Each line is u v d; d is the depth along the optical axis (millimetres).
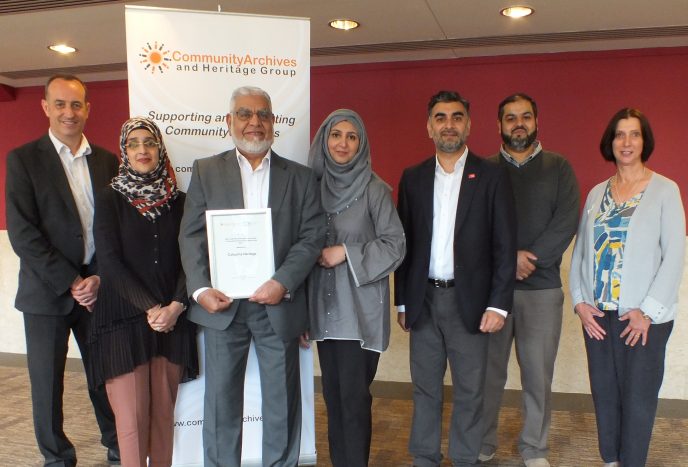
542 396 3014
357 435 2588
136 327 2471
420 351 2818
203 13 2697
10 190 2674
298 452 2646
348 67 4695
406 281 2812
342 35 3953
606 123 4293
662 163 4223
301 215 2520
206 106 2730
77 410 4012
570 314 4348
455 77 4535
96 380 2496
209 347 2520
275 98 2779
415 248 2752
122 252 2457
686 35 3859
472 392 2723
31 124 5359
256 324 2502
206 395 2555
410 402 4195
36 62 4527
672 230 2570
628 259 2602
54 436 2816
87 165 2900
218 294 2395
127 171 2498
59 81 2773
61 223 2746
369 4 3344
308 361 2908
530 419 3041
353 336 2510
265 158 2527
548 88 4375
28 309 2752
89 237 2855
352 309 2521
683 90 4152
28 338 2795
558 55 4316
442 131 2641
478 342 2709
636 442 2645
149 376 2566
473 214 2643
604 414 2762
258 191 2525
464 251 2648
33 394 2803
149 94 2688
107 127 5188
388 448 3393
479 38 3998
